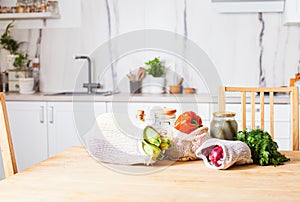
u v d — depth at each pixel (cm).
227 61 407
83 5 426
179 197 141
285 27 397
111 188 150
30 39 437
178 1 411
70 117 378
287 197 140
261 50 402
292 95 242
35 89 438
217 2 392
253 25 401
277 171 173
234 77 407
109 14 423
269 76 402
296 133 240
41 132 385
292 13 364
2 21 438
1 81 434
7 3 435
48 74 437
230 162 173
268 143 186
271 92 250
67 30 430
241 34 404
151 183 156
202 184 155
